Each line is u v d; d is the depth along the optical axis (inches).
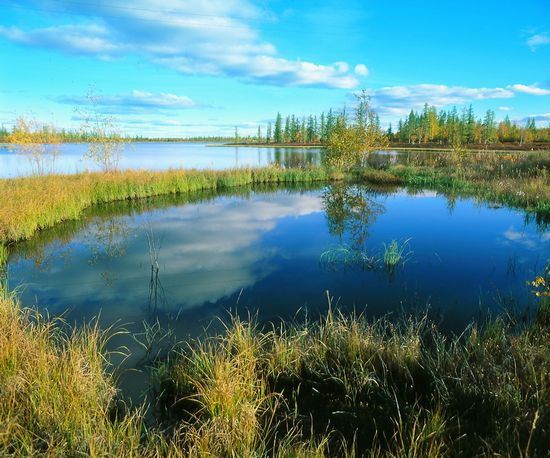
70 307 230.2
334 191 765.9
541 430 108.7
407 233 413.1
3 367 133.6
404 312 214.1
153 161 1657.2
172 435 123.0
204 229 446.0
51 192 519.2
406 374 146.3
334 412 131.2
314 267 300.5
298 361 156.3
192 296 245.3
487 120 2664.9
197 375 145.4
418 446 110.2
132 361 169.3
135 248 366.6
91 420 117.1
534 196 545.6
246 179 869.8
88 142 826.2
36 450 101.8
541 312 196.9
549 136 2773.1
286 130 4089.6
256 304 231.3
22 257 339.9
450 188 762.2
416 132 3070.9
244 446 109.4
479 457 104.3
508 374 130.6
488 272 281.0
